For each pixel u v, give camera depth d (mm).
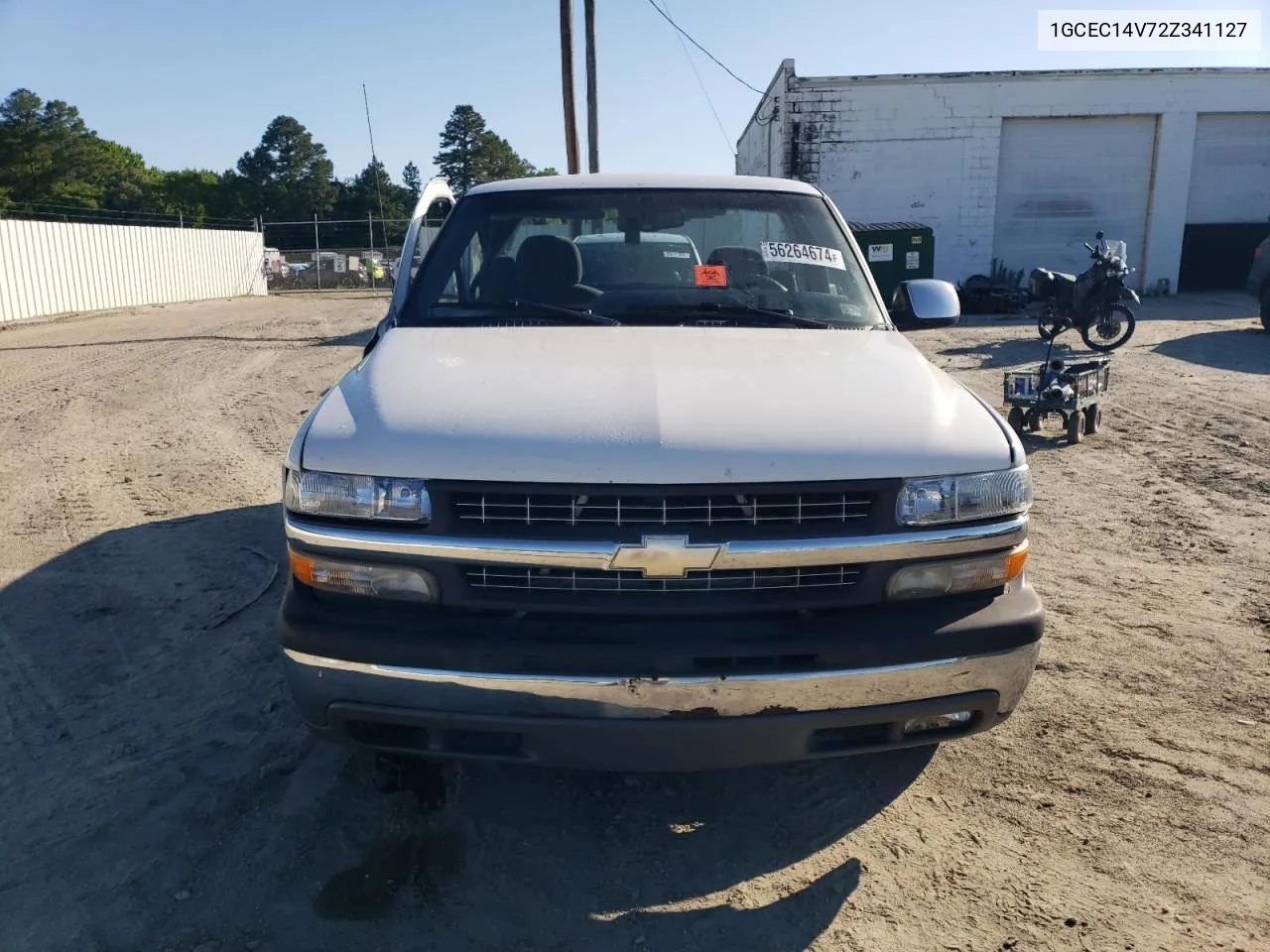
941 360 12031
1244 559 5105
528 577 2414
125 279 24531
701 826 2914
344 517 2455
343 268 38188
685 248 3805
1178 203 21078
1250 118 21062
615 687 2350
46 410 9211
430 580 2426
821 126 20422
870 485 2426
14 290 20016
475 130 87750
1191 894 2633
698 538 2369
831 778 3156
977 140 20453
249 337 15734
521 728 2406
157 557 5047
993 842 2846
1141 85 20406
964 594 2555
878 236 17781
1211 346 12500
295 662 2490
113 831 2836
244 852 2752
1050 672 3861
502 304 3570
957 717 2617
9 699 3604
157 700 3590
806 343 3221
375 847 2779
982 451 2537
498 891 2615
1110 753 3299
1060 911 2566
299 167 88000
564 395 2641
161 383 10789
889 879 2691
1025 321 16844
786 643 2377
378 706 2438
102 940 2420
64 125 73000
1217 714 3547
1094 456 7230
